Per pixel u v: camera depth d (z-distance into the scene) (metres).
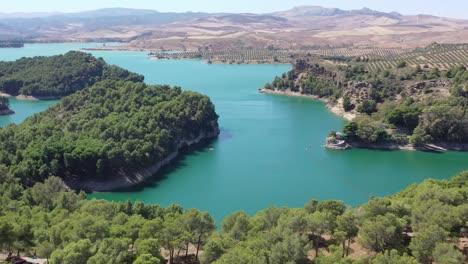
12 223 122.38
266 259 106.06
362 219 127.62
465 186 159.00
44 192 162.62
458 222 121.69
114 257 105.12
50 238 118.31
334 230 122.62
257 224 128.12
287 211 135.12
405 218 126.88
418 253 107.56
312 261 112.88
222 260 103.06
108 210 143.38
